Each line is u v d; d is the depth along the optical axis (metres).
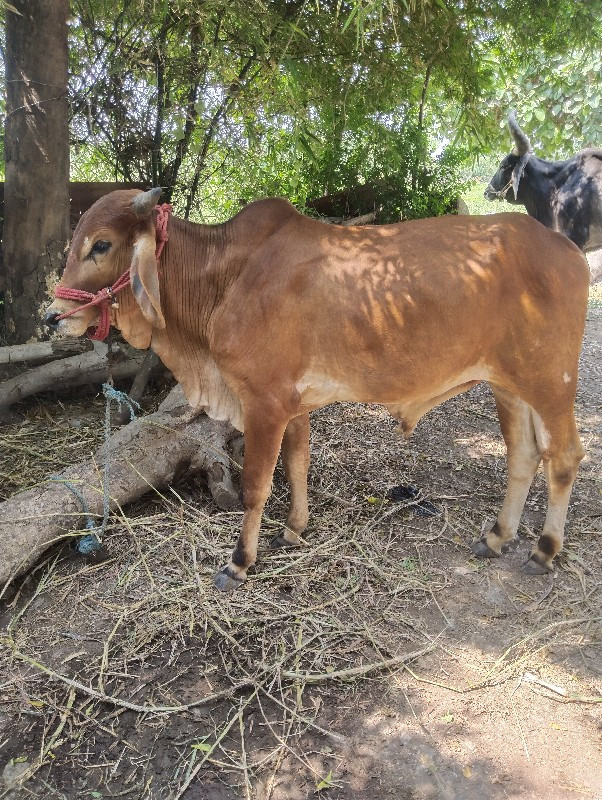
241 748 2.35
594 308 8.18
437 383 2.88
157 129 5.03
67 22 4.20
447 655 2.75
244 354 2.82
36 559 3.10
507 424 3.20
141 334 2.99
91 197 5.13
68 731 2.40
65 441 4.25
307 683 2.62
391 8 3.13
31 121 4.19
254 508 2.98
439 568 3.25
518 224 2.88
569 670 2.67
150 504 3.66
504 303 2.79
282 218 2.87
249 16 4.35
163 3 4.23
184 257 2.90
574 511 3.73
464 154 7.18
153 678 2.62
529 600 3.05
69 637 2.79
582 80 9.12
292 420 3.19
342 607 2.98
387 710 2.49
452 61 5.67
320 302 2.75
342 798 2.17
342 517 3.62
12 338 4.63
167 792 2.20
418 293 2.72
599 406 5.32
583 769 2.26
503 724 2.43
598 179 6.86
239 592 3.04
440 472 4.16
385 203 6.89
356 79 5.40
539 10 5.46
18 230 4.41
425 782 2.22
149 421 3.64
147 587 3.06
